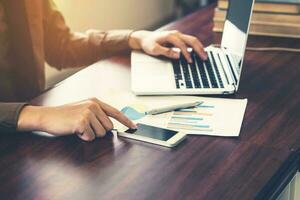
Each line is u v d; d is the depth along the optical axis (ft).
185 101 4.03
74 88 4.31
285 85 4.37
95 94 4.19
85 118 3.58
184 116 3.84
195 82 4.25
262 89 4.30
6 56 4.95
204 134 3.63
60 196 3.04
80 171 3.27
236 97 4.16
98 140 3.59
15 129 3.67
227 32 4.86
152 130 3.66
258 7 5.39
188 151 3.45
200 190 3.06
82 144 3.55
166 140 3.52
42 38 5.15
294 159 3.41
